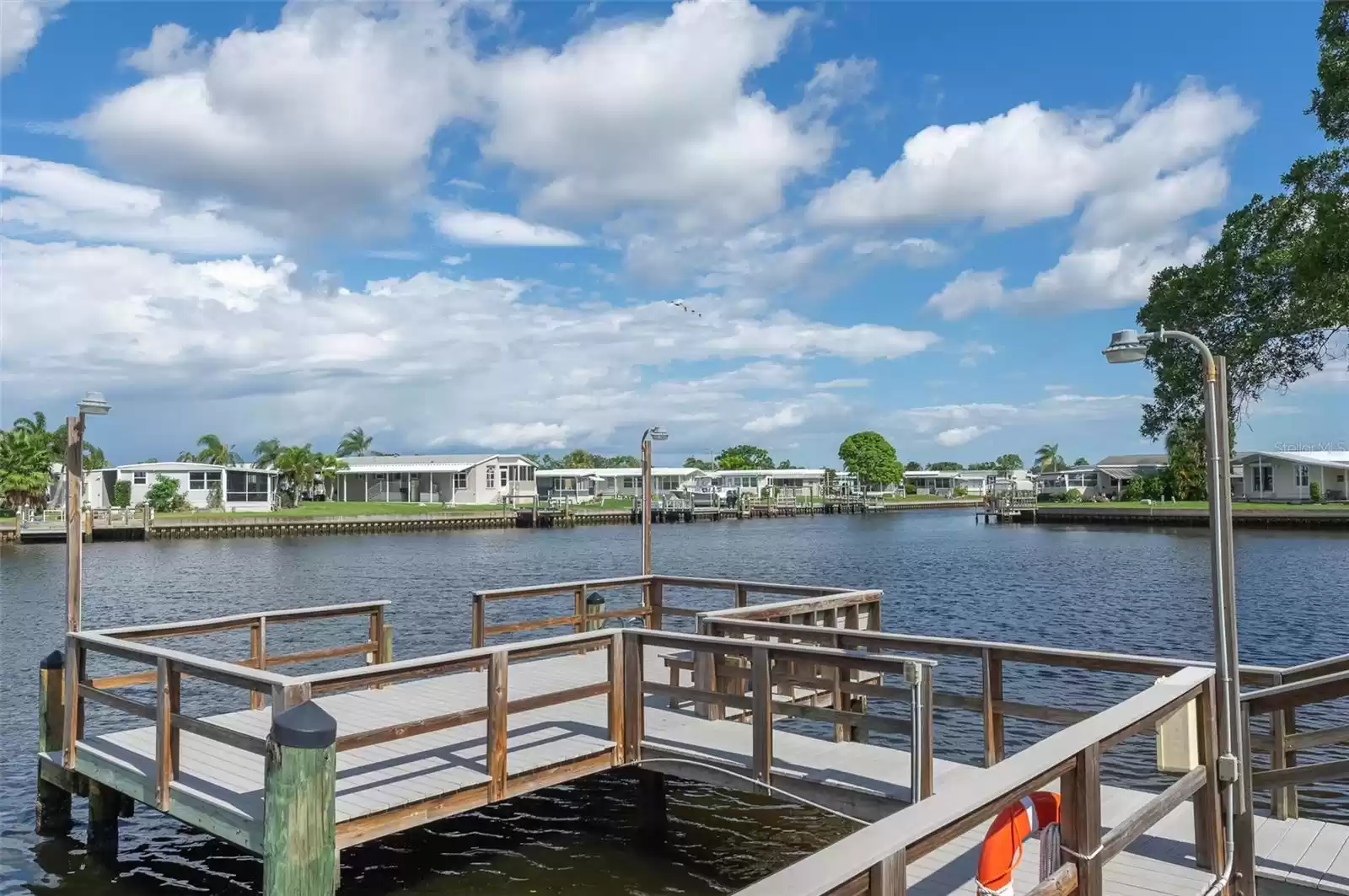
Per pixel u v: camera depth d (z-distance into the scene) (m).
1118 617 25.86
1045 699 15.89
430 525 72.81
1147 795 6.82
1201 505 74.62
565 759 7.73
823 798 7.07
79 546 9.03
